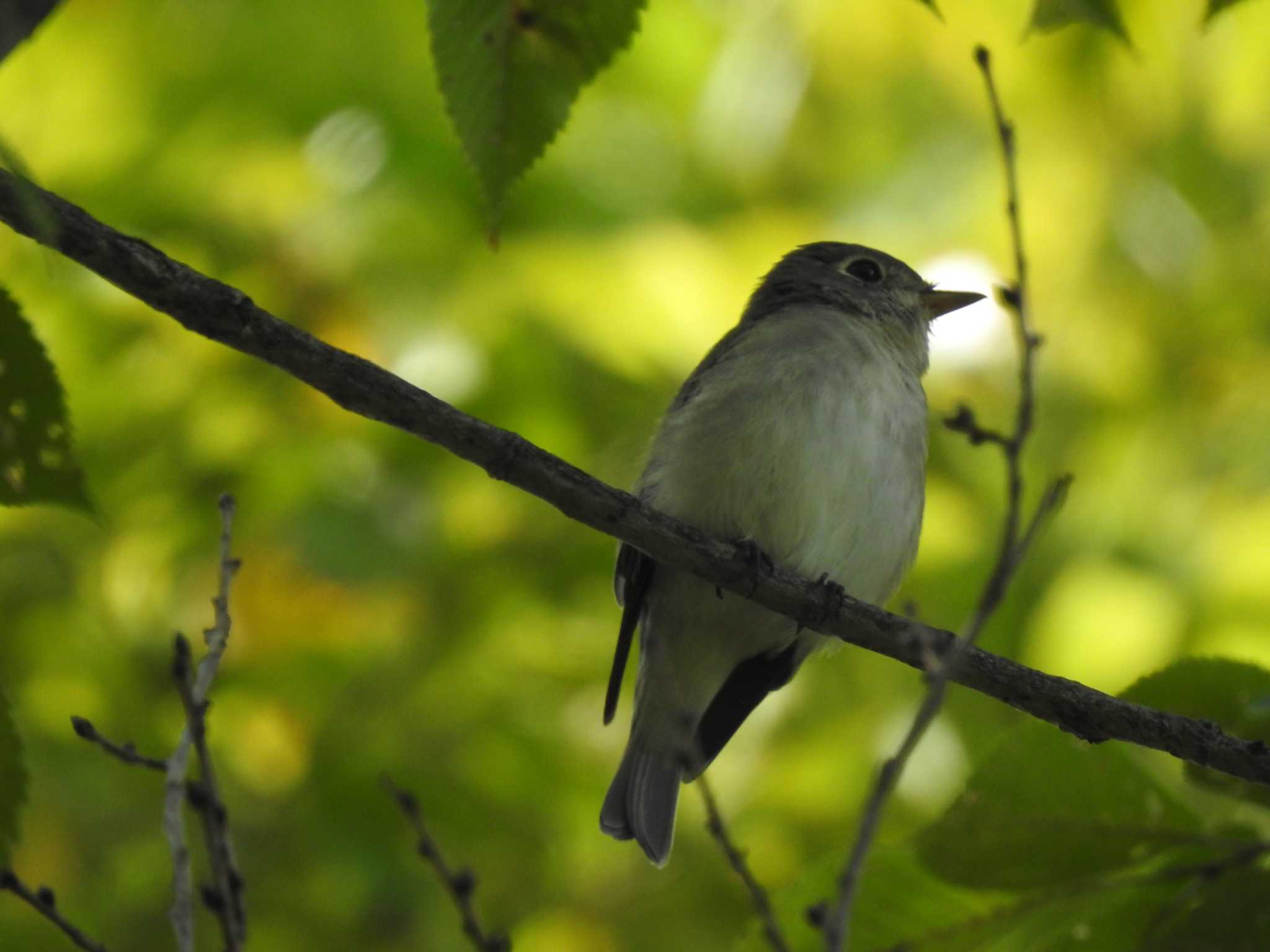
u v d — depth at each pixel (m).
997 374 12.56
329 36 11.70
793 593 6.86
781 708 11.50
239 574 11.21
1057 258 12.73
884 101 12.73
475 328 11.40
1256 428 12.72
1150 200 13.01
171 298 5.13
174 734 10.87
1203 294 13.05
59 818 10.56
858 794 11.13
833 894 5.34
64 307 11.34
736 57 12.65
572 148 12.20
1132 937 5.07
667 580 8.65
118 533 11.48
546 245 11.68
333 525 11.16
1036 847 5.12
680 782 8.48
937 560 11.95
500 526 11.67
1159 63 12.49
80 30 11.39
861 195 12.72
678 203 12.33
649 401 11.70
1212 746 5.82
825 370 8.44
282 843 10.73
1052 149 12.76
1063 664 11.67
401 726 11.05
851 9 12.47
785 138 12.60
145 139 11.58
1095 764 5.10
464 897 4.82
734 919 10.95
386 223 11.59
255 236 11.48
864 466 8.34
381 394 5.59
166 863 10.59
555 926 11.09
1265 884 4.93
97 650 11.29
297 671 11.02
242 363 11.53
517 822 10.98
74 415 11.45
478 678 11.27
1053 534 12.32
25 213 4.43
